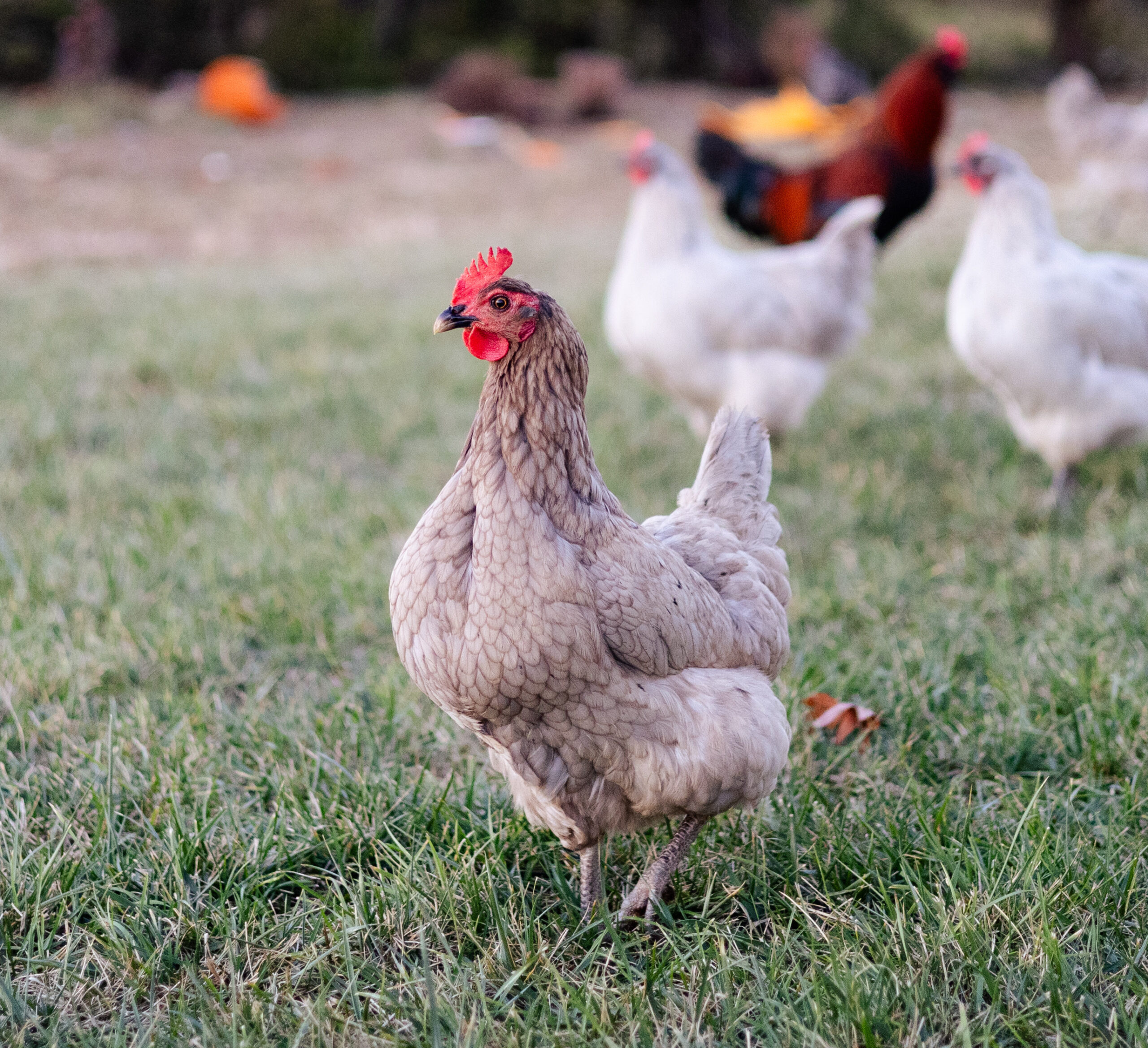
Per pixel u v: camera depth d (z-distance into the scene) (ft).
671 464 21.36
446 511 8.34
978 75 101.35
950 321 19.16
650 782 8.72
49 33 82.07
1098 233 41.39
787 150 73.46
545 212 58.75
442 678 8.34
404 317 33.14
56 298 35.32
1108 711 12.35
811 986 8.50
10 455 21.38
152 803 11.12
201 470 21.12
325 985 8.77
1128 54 108.27
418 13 96.32
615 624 8.17
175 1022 8.32
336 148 71.51
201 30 87.51
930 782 11.80
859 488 19.94
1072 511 18.76
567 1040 8.16
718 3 100.37
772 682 10.27
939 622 15.02
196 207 55.98
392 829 10.73
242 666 14.51
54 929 9.24
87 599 15.42
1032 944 8.95
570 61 88.79
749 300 20.25
